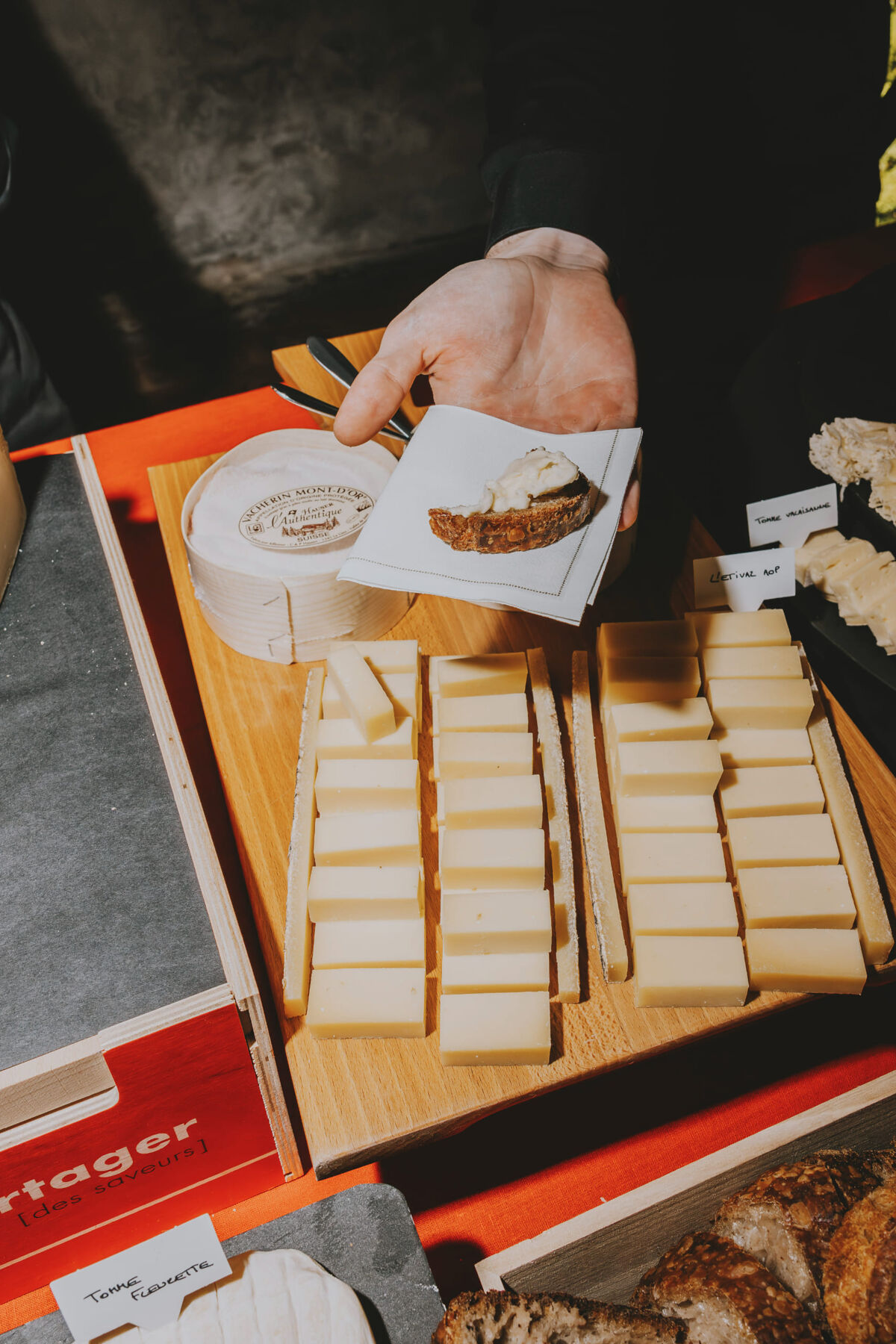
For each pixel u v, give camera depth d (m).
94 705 0.98
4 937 0.80
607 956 0.94
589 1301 0.72
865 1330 0.66
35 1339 0.72
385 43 2.63
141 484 1.52
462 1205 0.94
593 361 1.27
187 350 3.02
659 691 1.09
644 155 1.50
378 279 3.13
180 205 2.74
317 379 1.63
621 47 1.48
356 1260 0.76
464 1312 0.70
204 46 2.47
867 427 1.26
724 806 1.05
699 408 1.69
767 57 1.92
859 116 2.07
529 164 1.42
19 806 0.89
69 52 2.37
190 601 1.32
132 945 0.79
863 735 1.22
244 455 1.33
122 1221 0.87
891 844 1.07
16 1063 0.71
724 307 2.05
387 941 0.94
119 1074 0.71
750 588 1.25
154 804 0.90
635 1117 1.00
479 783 1.01
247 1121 0.83
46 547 1.13
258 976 1.01
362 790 1.02
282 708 1.21
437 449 1.02
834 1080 1.04
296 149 2.75
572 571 0.93
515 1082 0.88
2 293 1.77
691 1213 0.82
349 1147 0.84
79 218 2.66
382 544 0.93
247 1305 0.72
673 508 1.42
